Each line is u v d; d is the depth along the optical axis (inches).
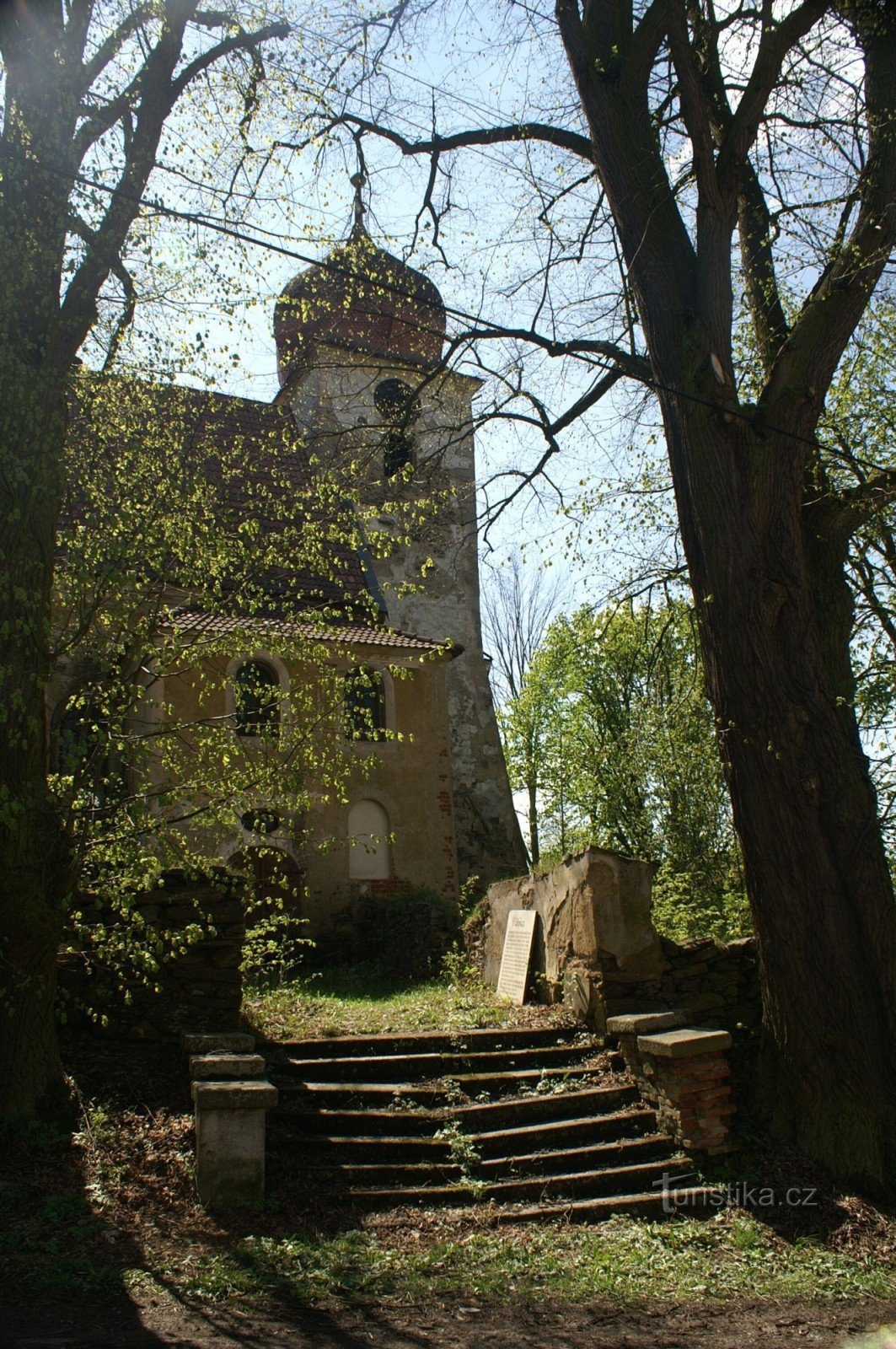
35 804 268.2
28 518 271.0
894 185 355.6
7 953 265.3
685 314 371.6
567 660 979.3
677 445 368.8
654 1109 322.0
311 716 398.3
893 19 366.6
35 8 288.7
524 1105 315.3
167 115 330.3
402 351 885.2
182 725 347.6
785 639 344.5
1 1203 232.2
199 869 331.6
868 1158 304.0
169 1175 254.5
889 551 464.8
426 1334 196.7
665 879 539.5
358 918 703.7
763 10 363.3
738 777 343.9
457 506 988.6
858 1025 317.4
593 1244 256.2
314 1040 340.5
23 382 272.1
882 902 329.4
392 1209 264.1
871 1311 227.8
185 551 336.5
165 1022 326.3
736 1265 254.1
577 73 399.2
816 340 355.6
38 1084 269.3
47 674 275.9
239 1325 191.2
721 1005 371.2
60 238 289.0
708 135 362.3
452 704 932.0
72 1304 192.4
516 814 934.4
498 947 478.9
